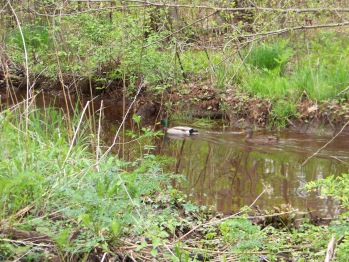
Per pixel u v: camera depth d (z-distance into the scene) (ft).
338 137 35.50
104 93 44.09
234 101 39.78
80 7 44.19
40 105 42.57
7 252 15.23
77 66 42.09
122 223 16.24
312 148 33.12
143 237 17.02
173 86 41.98
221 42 45.09
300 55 44.65
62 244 15.02
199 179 27.25
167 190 22.95
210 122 39.60
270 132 37.06
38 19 48.24
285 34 46.37
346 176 19.15
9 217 16.21
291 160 30.73
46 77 46.32
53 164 18.86
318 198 24.53
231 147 33.53
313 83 38.55
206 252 17.53
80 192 16.96
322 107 37.01
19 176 15.89
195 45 42.73
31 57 46.34
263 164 30.07
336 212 22.74
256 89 40.06
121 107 42.14
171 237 19.13
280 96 38.68
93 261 15.83
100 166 18.93
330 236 18.28
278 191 25.48
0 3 44.62
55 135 25.88
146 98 41.86
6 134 19.38
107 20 42.98
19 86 45.50
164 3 34.71
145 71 41.19
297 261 17.62
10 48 47.26
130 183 16.62
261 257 17.48
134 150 31.83
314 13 42.50
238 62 43.27
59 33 44.47
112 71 42.91
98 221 16.02
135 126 38.42
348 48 43.01
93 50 43.70
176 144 34.19
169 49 42.70
